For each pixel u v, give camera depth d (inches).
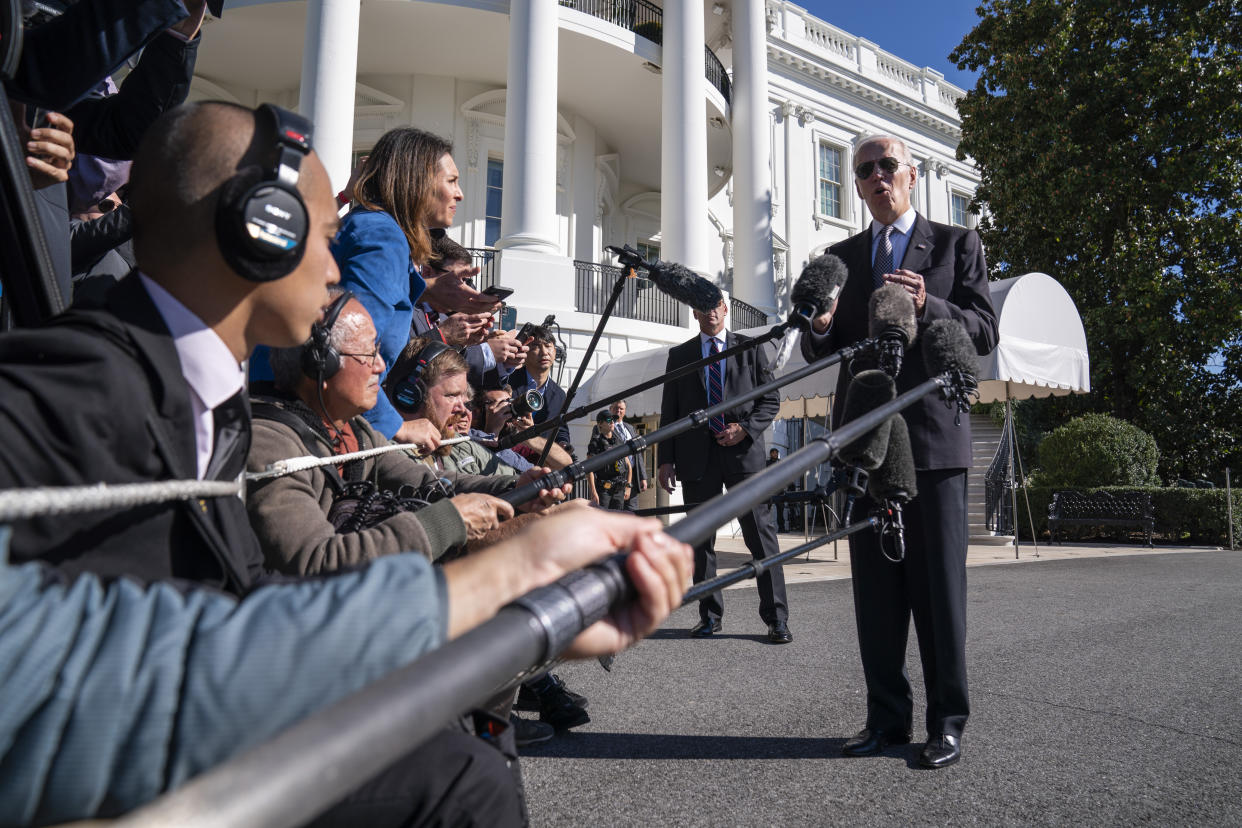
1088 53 677.9
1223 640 177.2
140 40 59.1
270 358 66.2
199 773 22.7
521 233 492.7
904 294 83.3
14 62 48.9
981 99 732.7
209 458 37.1
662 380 91.4
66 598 24.0
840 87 843.4
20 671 21.6
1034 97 692.1
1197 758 98.8
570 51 554.3
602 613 27.5
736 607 236.2
